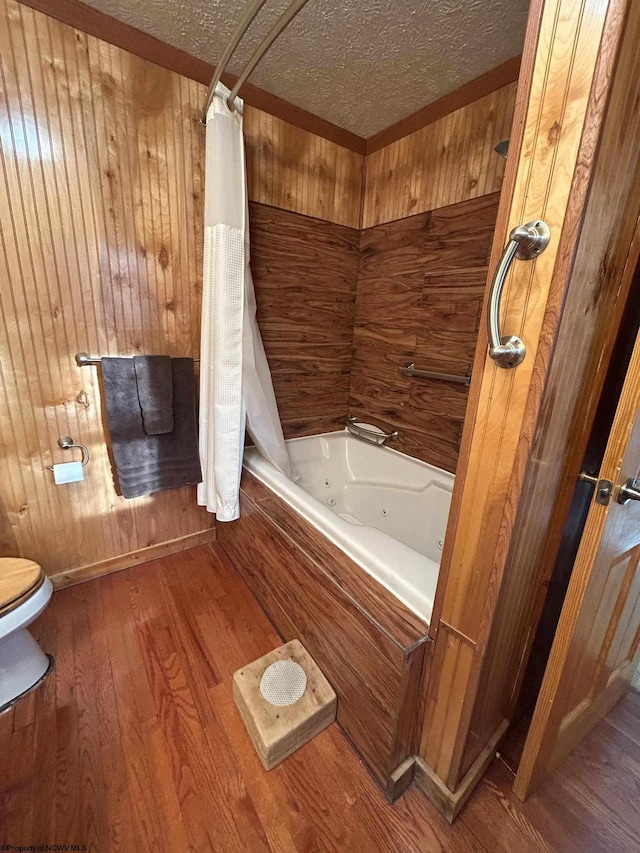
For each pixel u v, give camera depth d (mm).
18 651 1228
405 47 1342
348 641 1085
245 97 1620
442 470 1868
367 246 2121
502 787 1052
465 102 1544
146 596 1682
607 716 1268
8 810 953
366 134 1958
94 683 1279
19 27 1173
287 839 926
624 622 1098
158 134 1467
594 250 662
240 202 1463
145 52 1372
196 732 1145
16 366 1411
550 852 921
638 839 951
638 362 715
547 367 660
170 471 1710
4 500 1498
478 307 1613
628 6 517
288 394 2148
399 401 2059
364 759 1092
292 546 1362
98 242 1448
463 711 888
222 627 1529
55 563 1669
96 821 938
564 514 938
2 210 1269
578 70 562
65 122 1296
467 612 841
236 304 1504
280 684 1196
